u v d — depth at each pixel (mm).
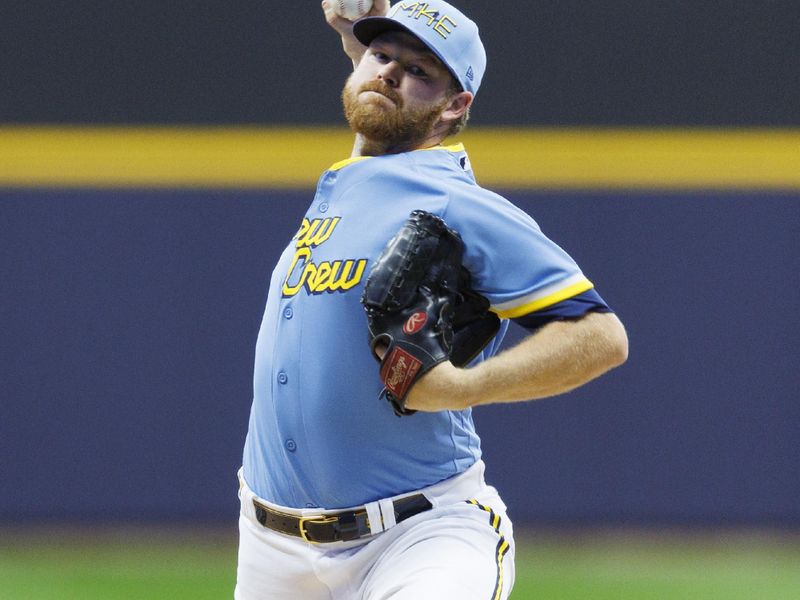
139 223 26875
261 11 26797
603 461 26625
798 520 26438
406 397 9875
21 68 26812
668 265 26547
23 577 23953
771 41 26406
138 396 26906
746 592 23234
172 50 26844
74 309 26922
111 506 26969
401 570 10219
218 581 23625
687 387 26516
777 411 26406
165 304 26922
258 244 26828
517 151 26625
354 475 10469
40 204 26828
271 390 10859
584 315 10109
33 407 26906
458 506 10664
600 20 26547
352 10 12914
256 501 11109
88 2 26859
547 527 26875
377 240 10430
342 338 10367
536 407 26641
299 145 26797
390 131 10969
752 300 26438
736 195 26422
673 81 26469
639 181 26531
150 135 26828
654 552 25906
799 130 26359
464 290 10516
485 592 10125
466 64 11062
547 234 26641
